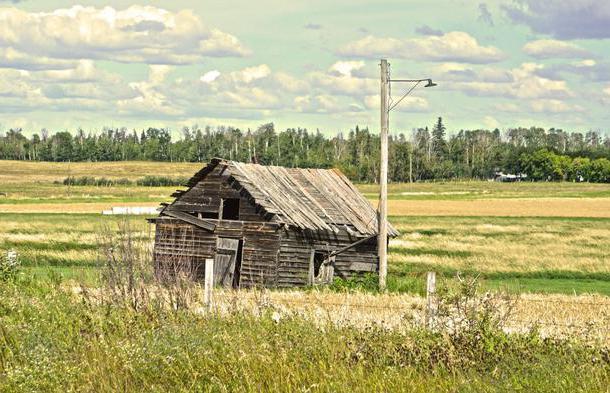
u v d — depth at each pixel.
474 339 19.17
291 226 54.62
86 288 24.69
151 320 21.38
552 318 30.41
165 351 18.05
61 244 70.75
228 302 24.28
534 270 62.12
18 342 18.97
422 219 120.50
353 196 64.44
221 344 18.39
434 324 20.45
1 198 172.88
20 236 75.69
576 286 55.50
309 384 16.83
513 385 16.61
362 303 34.44
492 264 65.00
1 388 16.22
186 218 56.84
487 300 21.02
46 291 25.94
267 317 20.83
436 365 17.81
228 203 62.75
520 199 185.75
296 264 54.94
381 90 49.31
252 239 54.81
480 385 16.70
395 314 28.52
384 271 48.31
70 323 20.42
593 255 72.44
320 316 23.34
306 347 18.41
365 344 18.95
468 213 139.62
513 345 19.09
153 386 16.52
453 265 64.44
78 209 133.00
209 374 17.41
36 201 163.12
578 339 20.20
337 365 17.66
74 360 17.97
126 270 24.23
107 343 18.92
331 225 57.06
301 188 60.44
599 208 155.62
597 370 17.14
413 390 16.61
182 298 23.02
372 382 16.97
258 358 17.70
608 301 37.31
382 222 48.50
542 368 17.25
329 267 56.72
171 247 57.19
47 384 16.55
